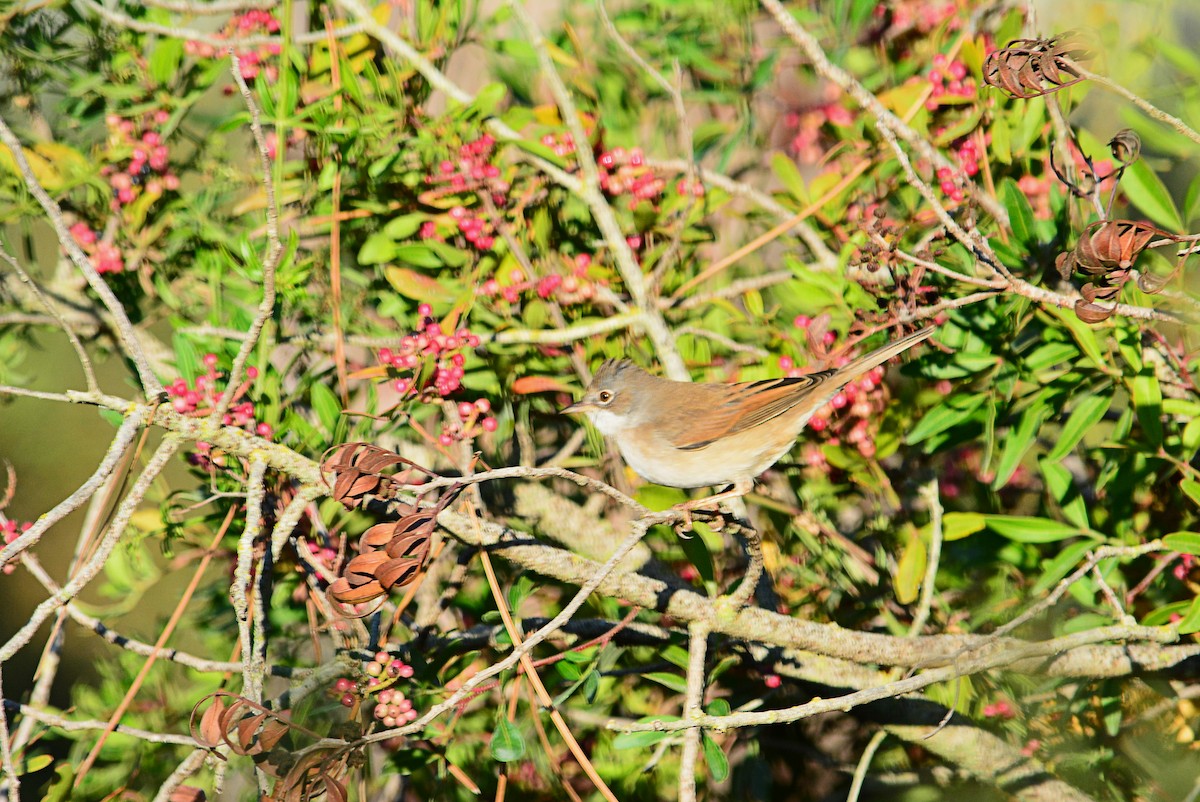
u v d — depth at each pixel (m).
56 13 10.12
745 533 8.38
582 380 10.60
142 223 10.16
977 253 8.25
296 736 9.20
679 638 10.42
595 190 9.95
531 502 11.13
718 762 8.06
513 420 10.75
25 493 19.66
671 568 11.27
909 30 11.09
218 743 7.34
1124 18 10.91
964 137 10.57
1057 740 11.17
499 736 8.46
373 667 8.45
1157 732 11.26
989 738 10.91
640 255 10.88
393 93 9.97
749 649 10.34
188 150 10.65
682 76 11.36
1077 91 10.13
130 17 10.00
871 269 9.08
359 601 7.10
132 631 12.59
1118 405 12.07
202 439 7.95
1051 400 9.58
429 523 7.07
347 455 7.19
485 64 11.73
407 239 10.44
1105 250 7.44
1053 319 9.64
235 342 9.62
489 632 10.08
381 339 10.11
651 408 9.74
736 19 11.00
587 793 10.90
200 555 11.37
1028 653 8.38
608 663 10.16
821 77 11.15
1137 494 10.00
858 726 12.39
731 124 11.44
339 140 9.62
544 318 10.30
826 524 10.59
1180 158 10.87
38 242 13.19
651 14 11.38
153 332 13.60
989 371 9.71
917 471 10.84
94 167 9.89
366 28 9.83
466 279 10.14
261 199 10.30
